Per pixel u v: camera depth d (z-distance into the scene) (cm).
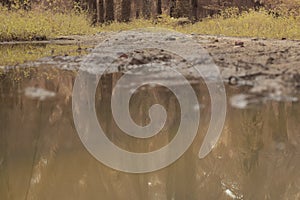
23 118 303
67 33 1391
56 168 220
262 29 1127
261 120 294
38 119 302
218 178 236
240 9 1784
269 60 523
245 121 293
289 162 242
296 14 1276
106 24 1888
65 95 385
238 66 489
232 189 226
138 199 210
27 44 999
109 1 1986
